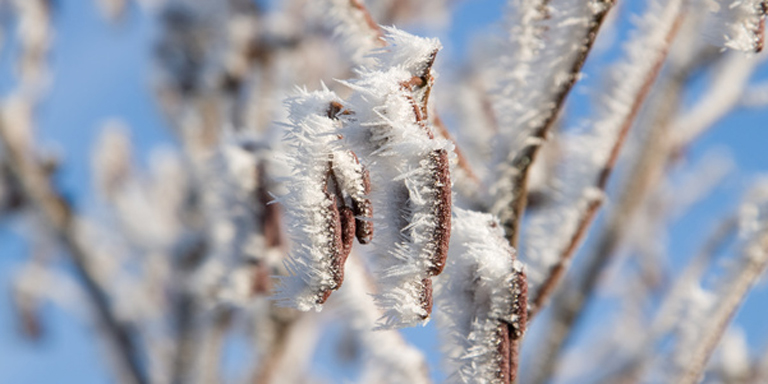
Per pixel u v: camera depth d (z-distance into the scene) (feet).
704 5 1.87
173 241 3.97
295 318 3.56
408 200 1.61
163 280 4.35
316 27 4.21
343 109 1.60
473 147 2.60
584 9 1.83
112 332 4.45
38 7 4.75
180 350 3.99
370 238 1.63
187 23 4.61
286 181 1.62
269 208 2.30
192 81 4.58
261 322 3.59
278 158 1.63
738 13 1.78
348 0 1.82
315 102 1.62
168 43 4.70
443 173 1.60
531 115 1.88
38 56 4.74
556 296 3.58
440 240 1.60
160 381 4.27
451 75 3.01
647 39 1.96
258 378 3.63
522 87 1.88
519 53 1.87
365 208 1.63
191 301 3.76
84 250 4.64
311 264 1.61
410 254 1.60
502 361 1.71
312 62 4.24
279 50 4.31
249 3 4.51
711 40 1.79
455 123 2.78
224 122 4.44
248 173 2.26
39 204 4.60
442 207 1.60
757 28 1.78
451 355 1.76
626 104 1.98
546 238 2.01
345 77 2.35
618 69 1.97
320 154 1.61
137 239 4.66
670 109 3.63
